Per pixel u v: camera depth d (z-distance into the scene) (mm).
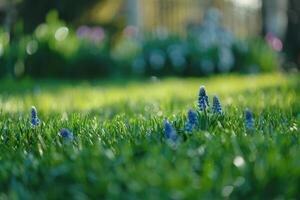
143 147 977
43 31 4176
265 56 4875
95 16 4910
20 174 904
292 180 773
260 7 6074
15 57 3938
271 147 923
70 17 4793
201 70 4555
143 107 1904
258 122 1229
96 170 837
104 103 2162
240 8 5984
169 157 878
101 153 929
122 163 875
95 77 4184
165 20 5574
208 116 1165
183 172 777
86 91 2824
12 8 4789
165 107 1804
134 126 1194
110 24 4773
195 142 985
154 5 5520
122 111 1779
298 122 1224
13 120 1489
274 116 1322
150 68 4500
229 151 914
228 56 4613
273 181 780
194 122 1062
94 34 4461
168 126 992
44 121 1396
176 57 4520
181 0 5625
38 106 1994
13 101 2223
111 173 810
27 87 3188
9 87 3215
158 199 702
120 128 1204
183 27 5629
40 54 4043
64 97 2463
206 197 717
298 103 1659
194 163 845
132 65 4438
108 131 1191
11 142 1163
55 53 4066
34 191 852
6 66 3906
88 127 1253
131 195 741
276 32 6090
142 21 5438
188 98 2150
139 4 5379
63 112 1757
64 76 4090
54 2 4703
